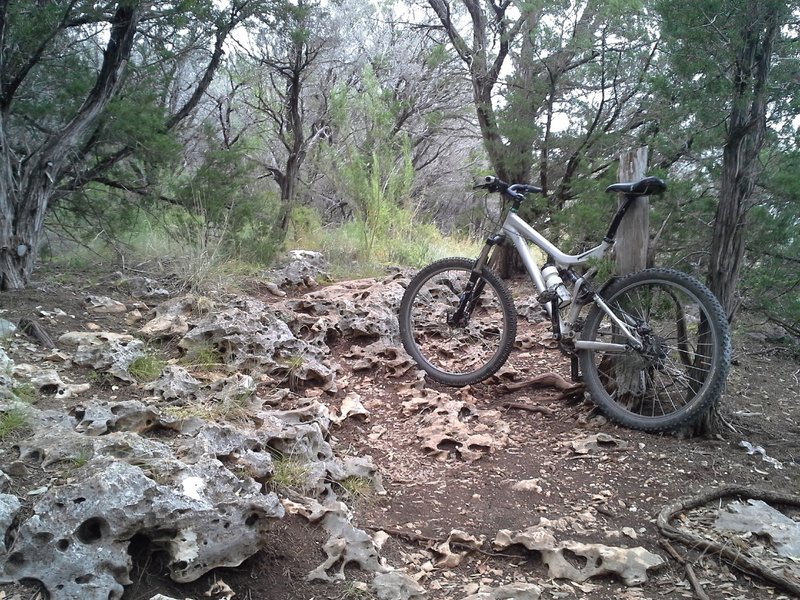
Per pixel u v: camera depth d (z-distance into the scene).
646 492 3.17
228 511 2.21
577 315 3.94
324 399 4.05
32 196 4.73
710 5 3.43
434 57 9.90
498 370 4.53
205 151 7.06
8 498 2.09
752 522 2.87
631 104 7.38
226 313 4.26
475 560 2.68
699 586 2.50
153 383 3.42
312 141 9.77
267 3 6.77
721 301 3.70
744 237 3.66
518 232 4.31
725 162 3.65
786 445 3.63
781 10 3.38
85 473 2.20
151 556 2.16
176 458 2.51
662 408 3.73
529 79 7.64
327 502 2.75
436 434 3.64
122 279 5.30
